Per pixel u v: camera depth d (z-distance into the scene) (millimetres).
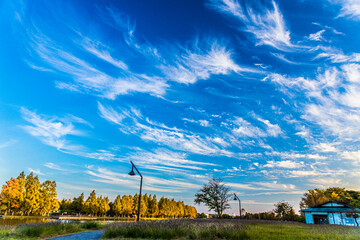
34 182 64375
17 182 58750
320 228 21078
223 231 13312
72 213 90938
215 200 46344
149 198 107000
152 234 13883
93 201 83812
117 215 96125
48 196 67812
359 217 36719
